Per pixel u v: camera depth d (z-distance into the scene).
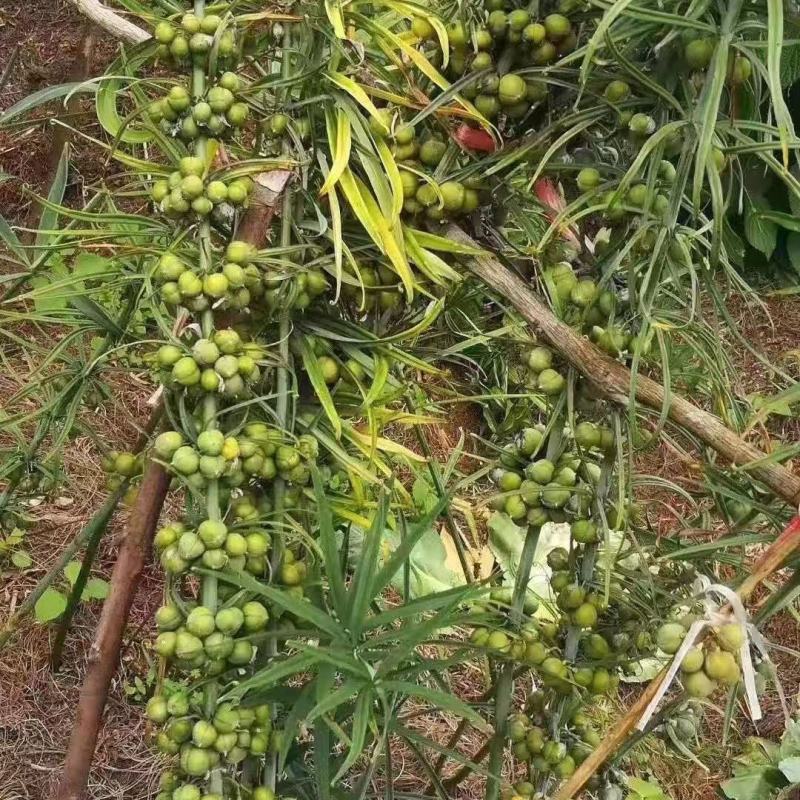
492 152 0.85
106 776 1.75
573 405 0.82
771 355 2.45
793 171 2.64
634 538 0.87
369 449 0.88
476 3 0.83
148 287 0.80
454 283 0.90
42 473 1.33
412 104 0.83
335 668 0.72
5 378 2.20
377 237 0.80
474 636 0.92
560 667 0.89
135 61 0.88
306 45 0.83
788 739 1.95
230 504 0.80
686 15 0.67
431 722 1.88
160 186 0.79
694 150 0.71
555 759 0.92
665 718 0.93
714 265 0.72
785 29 0.86
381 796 1.41
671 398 0.77
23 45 2.93
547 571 1.89
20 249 1.14
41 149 2.71
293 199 0.86
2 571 2.00
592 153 0.86
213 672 0.74
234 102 0.79
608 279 0.78
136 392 2.32
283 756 0.70
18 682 1.88
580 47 0.80
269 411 0.80
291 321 0.86
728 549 1.05
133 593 0.87
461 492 1.93
